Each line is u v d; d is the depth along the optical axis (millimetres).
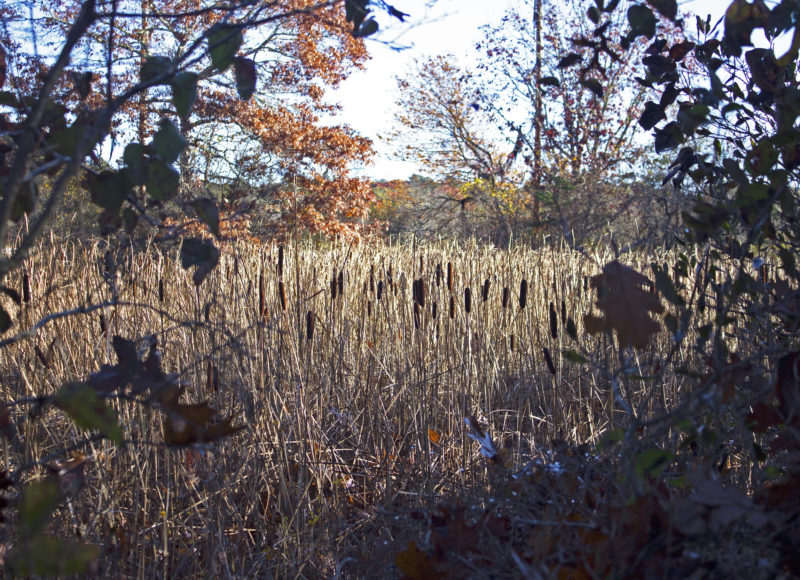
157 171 1590
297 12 1601
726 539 1645
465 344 3982
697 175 2590
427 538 2037
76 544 1178
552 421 3619
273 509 3330
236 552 2893
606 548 1611
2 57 1695
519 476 2412
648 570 1546
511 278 4844
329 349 4305
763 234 2455
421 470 3250
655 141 2588
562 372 4180
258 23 1576
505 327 4621
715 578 1555
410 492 3191
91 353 3230
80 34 1472
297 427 3535
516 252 6254
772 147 2158
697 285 2322
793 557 1574
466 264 5383
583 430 3707
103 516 2648
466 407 3941
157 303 3713
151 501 3072
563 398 4031
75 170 1442
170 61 1599
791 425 1761
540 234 9070
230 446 3082
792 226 2434
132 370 1635
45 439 3082
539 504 2162
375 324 4551
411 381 3943
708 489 1488
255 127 12797
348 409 3994
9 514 1972
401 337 4457
